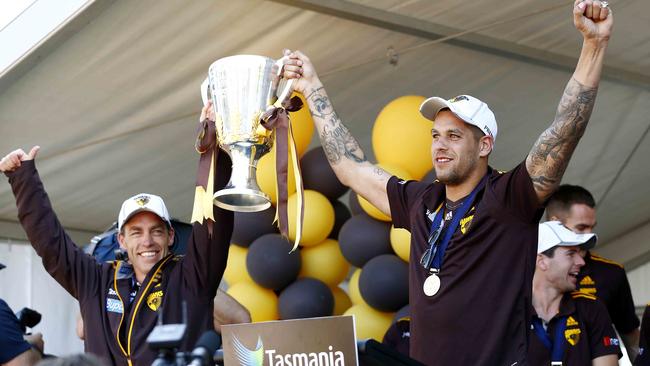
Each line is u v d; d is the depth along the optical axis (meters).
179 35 5.61
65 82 5.80
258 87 3.35
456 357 3.08
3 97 5.83
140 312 3.67
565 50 6.48
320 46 6.03
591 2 3.00
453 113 3.29
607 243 8.81
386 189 3.57
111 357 3.65
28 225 3.82
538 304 4.12
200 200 3.35
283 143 3.32
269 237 5.97
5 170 3.86
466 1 5.76
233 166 3.31
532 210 3.10
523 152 7.57
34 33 5.44
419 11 5.84
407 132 5.79
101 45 5.55
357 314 5.98
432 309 3.14
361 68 6.30
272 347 2.59
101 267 3.87
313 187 6.14
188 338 3.60
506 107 7.04
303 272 6.17
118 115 6.21
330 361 2.54
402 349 4.84
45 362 2.08
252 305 6.02
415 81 6.59
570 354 4.04
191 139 6.54
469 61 6.45
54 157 6.48
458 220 3.20
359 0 5.66
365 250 5.92
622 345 5.04
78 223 7.29
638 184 8.08
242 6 5.45
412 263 3.27
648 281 8.62
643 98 7.14
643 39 6.44
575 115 3.03
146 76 5.90
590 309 4.14
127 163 6.69
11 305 6.94
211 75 3.38
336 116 3.71
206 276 3.67
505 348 3.06
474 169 3.25
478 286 3.10
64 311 7.18
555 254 4.10
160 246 3.85
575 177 7.98
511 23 6.09
